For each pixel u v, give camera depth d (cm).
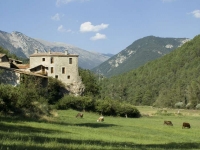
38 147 2088
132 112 10238
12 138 2527
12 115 5175
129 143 3262
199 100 18062
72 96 9969
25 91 5888
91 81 12788
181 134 5328
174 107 19025
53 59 10950
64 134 3544
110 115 9944
